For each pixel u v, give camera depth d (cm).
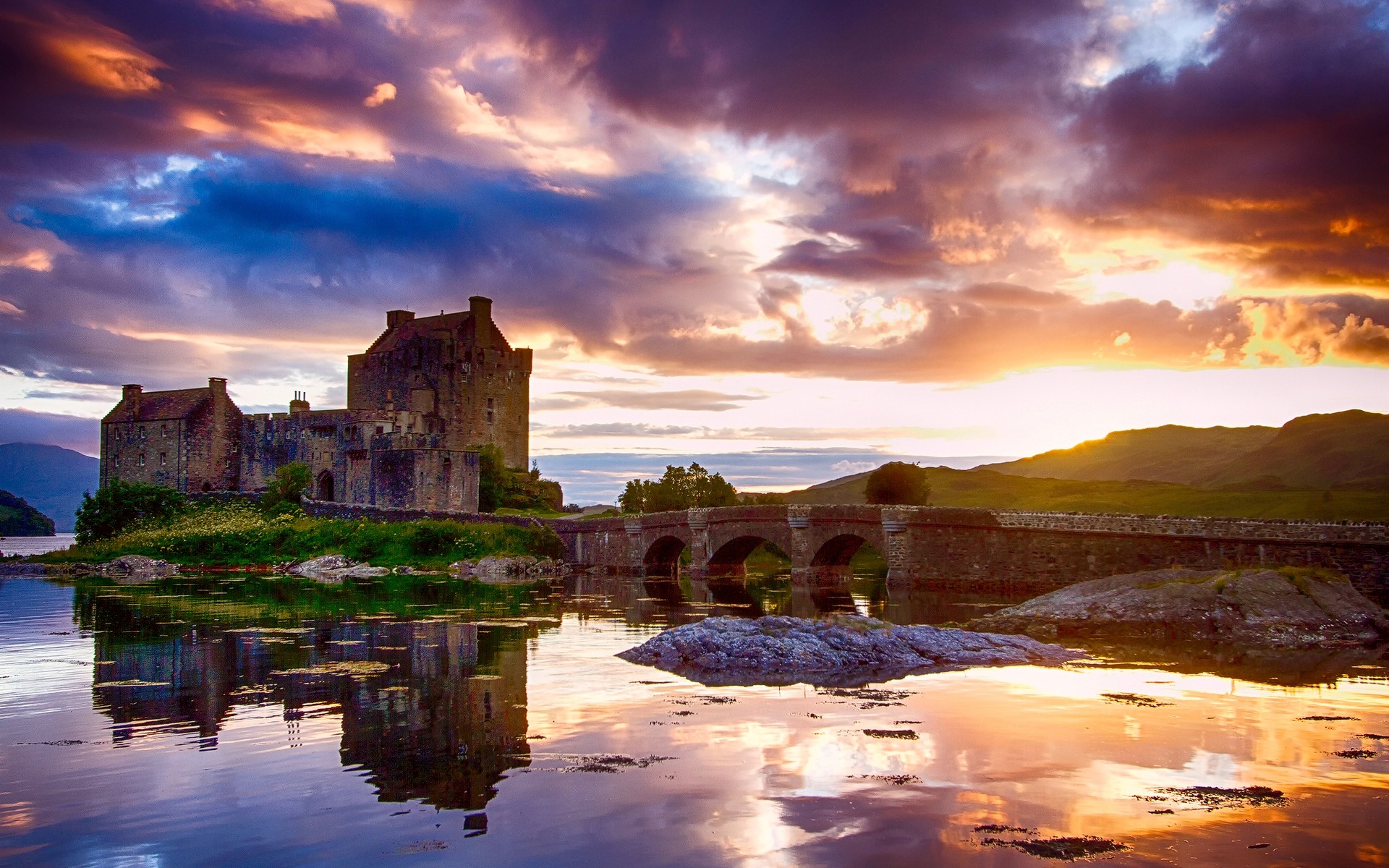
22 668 3731
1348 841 1916
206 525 10756
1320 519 10606
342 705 3077
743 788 2230
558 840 1906
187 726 2803
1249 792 2217
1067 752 2552
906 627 4347
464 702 3128
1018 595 7094
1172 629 4925
